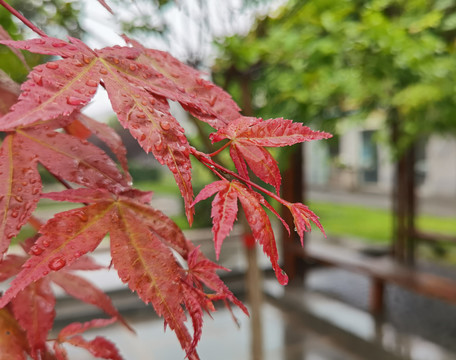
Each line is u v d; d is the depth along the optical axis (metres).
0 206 0.11
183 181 0.10
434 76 0.80
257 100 0.94
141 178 5.83
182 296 0.12
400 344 1.17
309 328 1.28
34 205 0.12
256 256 0.84
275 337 1.22
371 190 5.30
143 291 0.11
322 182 5.79
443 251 2.10
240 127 0.12
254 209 0.11
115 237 0.12
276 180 0.12
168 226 0.13
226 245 1.98
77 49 0.11
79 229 0.11
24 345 0.14
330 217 3.26
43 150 0.13
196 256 0.13
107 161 0.14
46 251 0.11
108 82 0.11
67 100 0.09
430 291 1.08
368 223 2.95
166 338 1.16
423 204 4.35
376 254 2.04
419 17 0.75
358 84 0.77
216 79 0.78
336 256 1.48
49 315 0.15
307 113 0.82
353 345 1.16
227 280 1.59
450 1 0.77
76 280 0.18
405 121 1.06
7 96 0.14
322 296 1.56
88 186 0.13
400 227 1.69
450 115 0.99
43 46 0.10
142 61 0.13
